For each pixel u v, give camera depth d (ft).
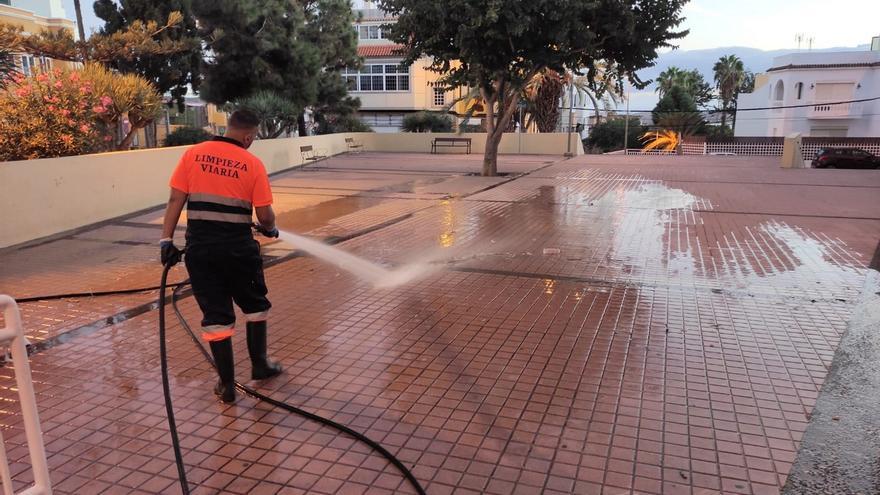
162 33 54.44
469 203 40.42
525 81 53.16
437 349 15.38
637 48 52.85
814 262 24.25
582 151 92.58
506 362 14.57
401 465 10.30
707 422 11.74
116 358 14.96
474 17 47.34
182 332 16.70
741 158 81.66
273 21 66.44
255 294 13.15
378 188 48.47
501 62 51.70
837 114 147.02
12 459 10.60
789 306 18.74
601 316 17.81
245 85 67.56
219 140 12.43
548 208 38.22
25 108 33.96
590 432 11.39
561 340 15.94
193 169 12.11
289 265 24.02
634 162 73.15
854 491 9.66
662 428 11.52
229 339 12.50
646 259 24.82
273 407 12.45
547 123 101.19
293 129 87.25
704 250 26.43
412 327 16.97
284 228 32.04
